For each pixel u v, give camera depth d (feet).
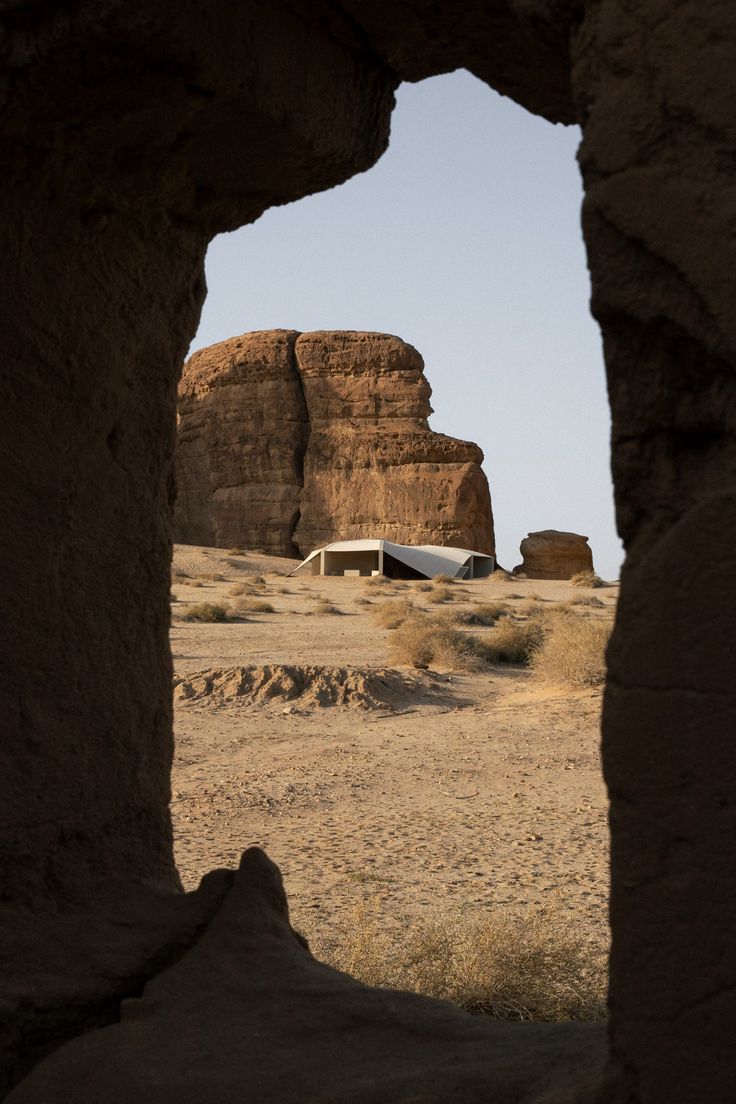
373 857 25.57
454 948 16.96
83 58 9.50
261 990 9.85
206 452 268.21
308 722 46.26
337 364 255.29
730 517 6.18
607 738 6.52
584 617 99.60
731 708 6.15
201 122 10.50
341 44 10.94
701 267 6.24
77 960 10.26
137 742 12.19
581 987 15.52
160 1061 8.87
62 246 11.10
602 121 6.59
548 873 23.93
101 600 11.76
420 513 240.94
